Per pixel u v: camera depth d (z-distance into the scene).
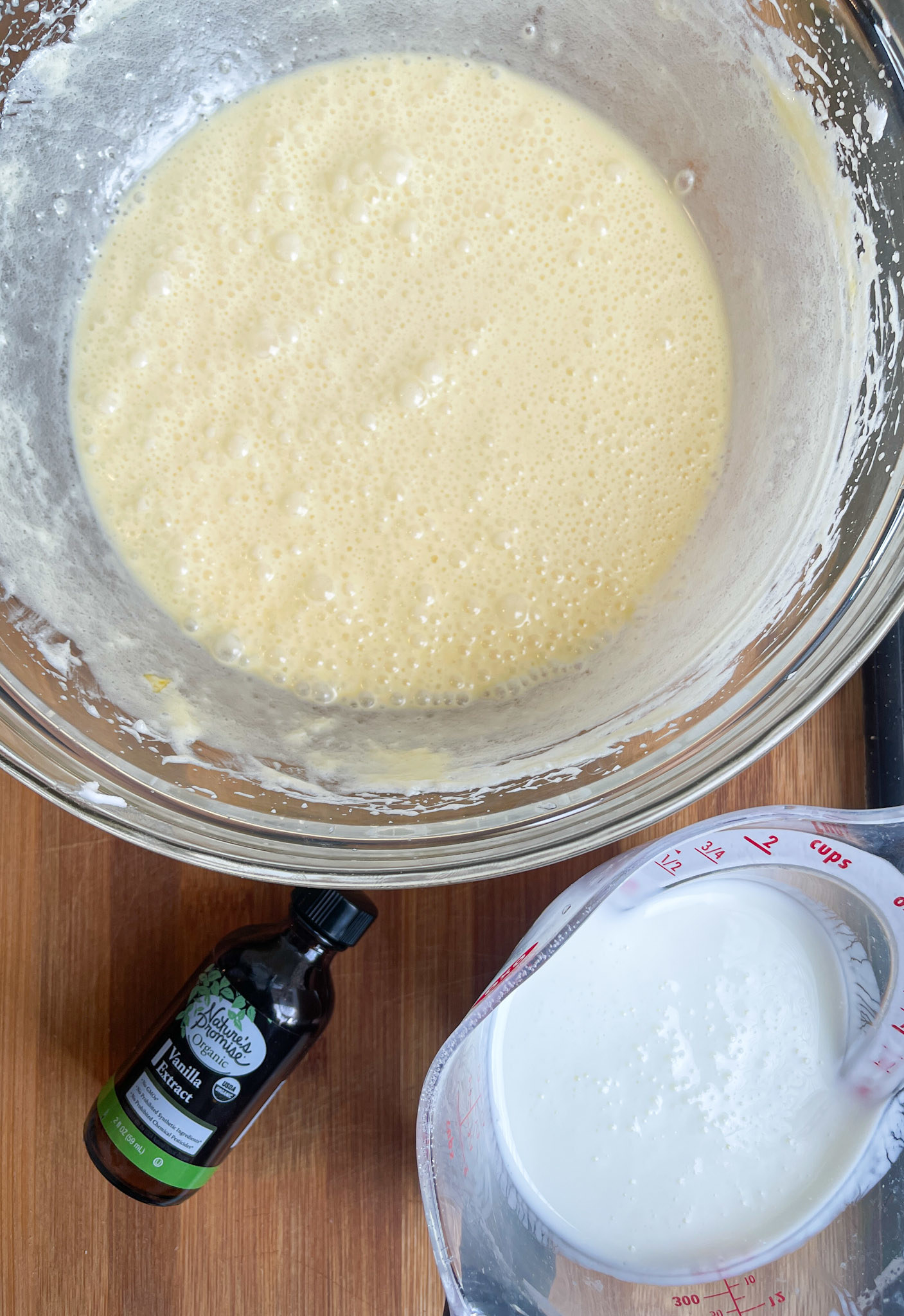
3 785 0.33
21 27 0.30
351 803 0.30
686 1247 0.32
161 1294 0.32
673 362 0.34
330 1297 0.32
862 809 0.33
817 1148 0.32
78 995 0.32
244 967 0.30
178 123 0.34
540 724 0.32
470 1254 0.29
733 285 0.34
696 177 0.34
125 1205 0.32
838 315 0.30
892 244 0.29
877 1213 0.31
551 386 0.34
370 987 0.33
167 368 0.34
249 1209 0.32
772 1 0.29
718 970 0.32
